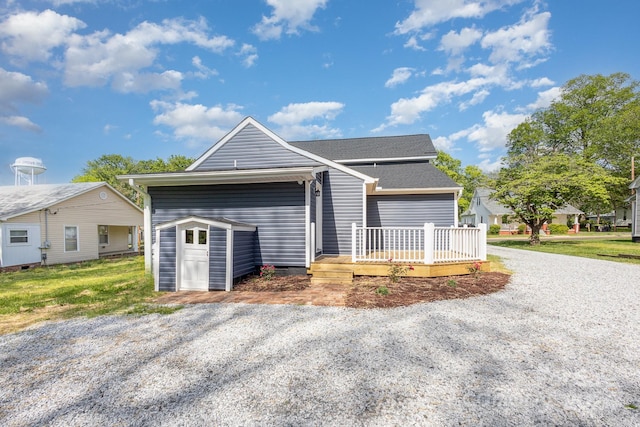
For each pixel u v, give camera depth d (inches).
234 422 90.6
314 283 282.8
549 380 113.6
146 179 321.7
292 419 91.6
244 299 235.3
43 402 103.1
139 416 94.3
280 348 144.5
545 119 1306.6
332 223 380.5
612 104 1173.7
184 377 118.5
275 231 319.3
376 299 227.5
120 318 194.1
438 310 201.2
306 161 381.4
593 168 679.7
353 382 112.7
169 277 268.7
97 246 670.5
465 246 320.8
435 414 93.4
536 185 662.5
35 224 547.5
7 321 191.8
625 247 641.6
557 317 187.2
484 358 132.1
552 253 544.4
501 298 229.9
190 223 269.4
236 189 329.4
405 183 478.3
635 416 92.1
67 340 158.9
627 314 193.0
